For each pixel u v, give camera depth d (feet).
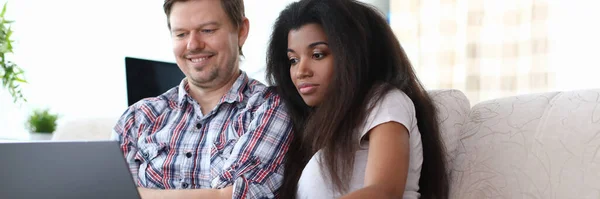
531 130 3.69
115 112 10.48
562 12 9.61
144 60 7.00
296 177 4.18
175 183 4.46
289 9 4.19
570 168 3.35
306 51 3.96
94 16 10.32
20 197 2.01
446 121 4.18
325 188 3.76
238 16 4.91
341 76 3.76
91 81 10.34
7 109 9.68
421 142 3.89
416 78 4.17
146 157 4.61
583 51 9.54
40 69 9.98
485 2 10.08
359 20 3.88
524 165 3.60
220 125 4.60
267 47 4.59
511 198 3.58
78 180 2.08
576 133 3.43
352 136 3.73
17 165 2.03
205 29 4.71
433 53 10.53
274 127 4.45
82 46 10.27
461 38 10.24
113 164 2.14
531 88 9.78
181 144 4.58
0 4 9.51
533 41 9.73
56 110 10.11
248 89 4.82
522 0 9.80
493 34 10.02
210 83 4.80
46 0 9.99
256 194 4.17
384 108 3.59
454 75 10.44
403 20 10.71
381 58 4.04
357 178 3.69
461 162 4.05
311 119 4.06
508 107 3.99
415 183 3.79
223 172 4.26
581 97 3.60
